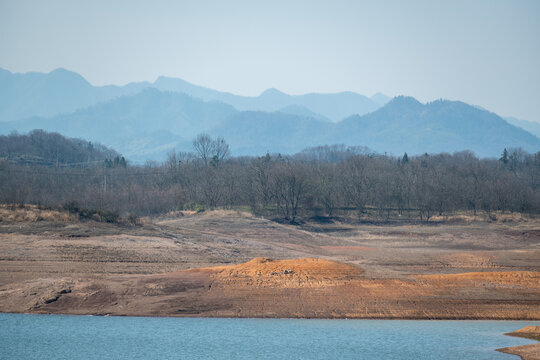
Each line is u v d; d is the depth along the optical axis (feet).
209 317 514.68
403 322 514.27
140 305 529.45
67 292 540.93
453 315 530.68
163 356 405.18
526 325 508.53
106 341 434.30
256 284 568.41
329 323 503.20
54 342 432.66
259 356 408.26
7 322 484.33
